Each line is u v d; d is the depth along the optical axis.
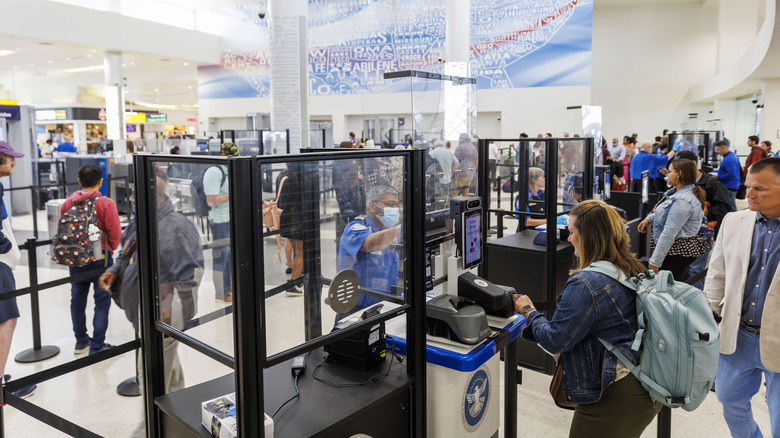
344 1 16.89
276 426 1.67
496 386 2.52
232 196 1.45
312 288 1.71
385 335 2.19
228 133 10.94
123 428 2.98
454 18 8.65
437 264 2.73
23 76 19.30
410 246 1.95
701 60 17.03
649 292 1.80
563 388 1.92
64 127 18.27
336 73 17.25
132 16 14.65
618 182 8.54
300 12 9.15
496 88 15.80
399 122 16.33
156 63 17.03
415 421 2.04
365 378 1.99
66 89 19.53
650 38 17.33
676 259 3.86
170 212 1.72
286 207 1.65
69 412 3.15
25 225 9.02
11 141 9.89
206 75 18.36
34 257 3.87
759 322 2.19
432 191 3.57
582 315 1.80
